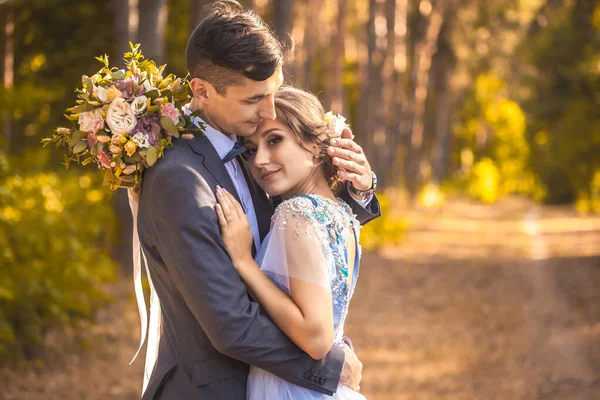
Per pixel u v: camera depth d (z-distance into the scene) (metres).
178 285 2.35
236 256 2.41
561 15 25.41
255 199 2.67
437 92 36.59
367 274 12.97
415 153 31.69
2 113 8.28
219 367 2.47
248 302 2.35
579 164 27.95
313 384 2.46
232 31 2.34
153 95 2.42
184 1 14.41
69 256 6.90
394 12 23.95
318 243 2.46
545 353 7.71
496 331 8.88
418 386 6.61
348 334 8.68
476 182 38.72
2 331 5.67
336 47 19.12
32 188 7.50
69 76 12.93
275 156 2.58
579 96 26.22
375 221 17.30
